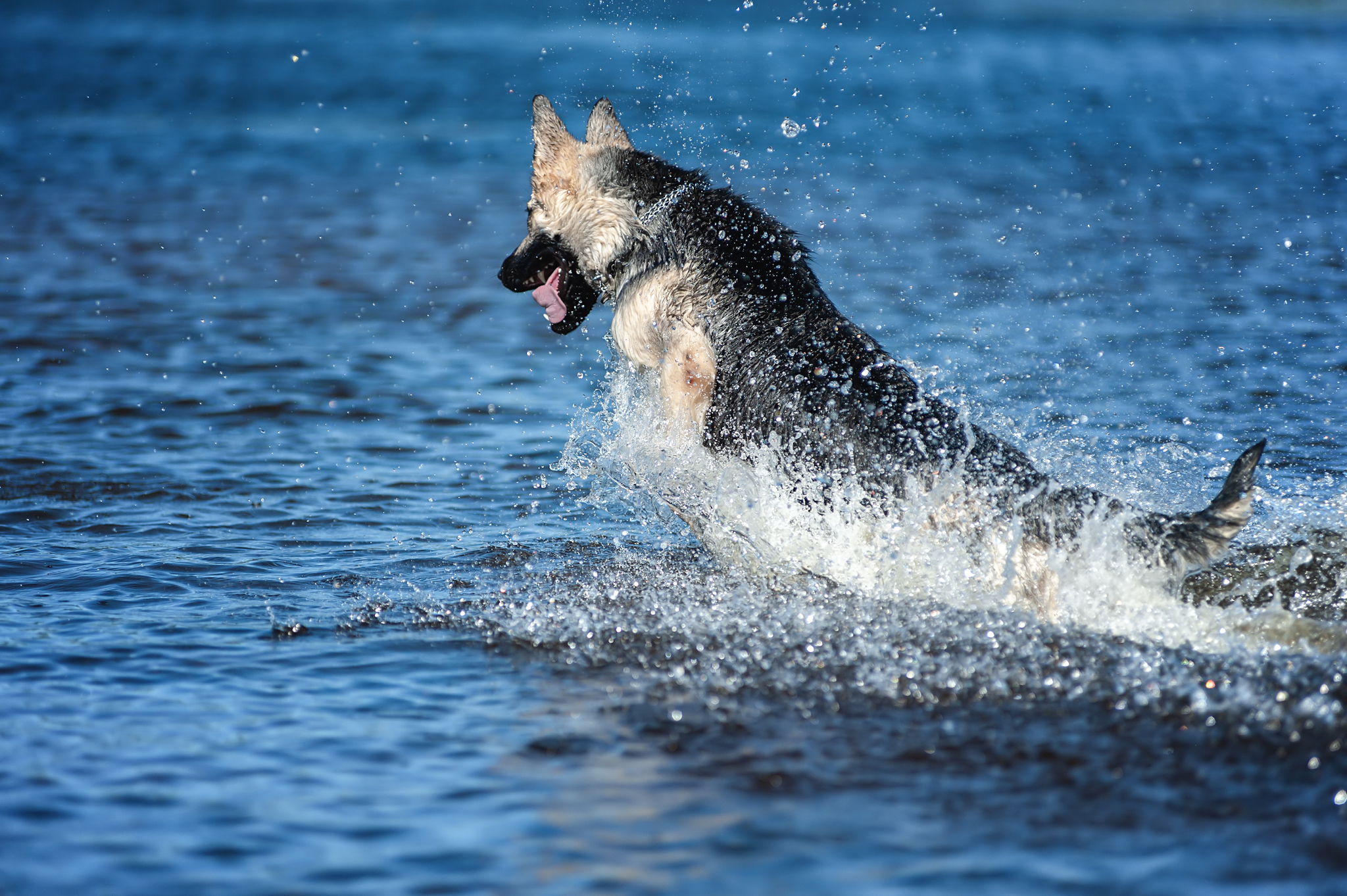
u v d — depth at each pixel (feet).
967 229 85.05
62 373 53.21
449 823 18.79
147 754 21.07
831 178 102.17
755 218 31.89
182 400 49.98
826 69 183.21
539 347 60.39
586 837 18.33
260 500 38.47
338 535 35.24
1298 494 35.32
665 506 36.50
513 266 34.30
